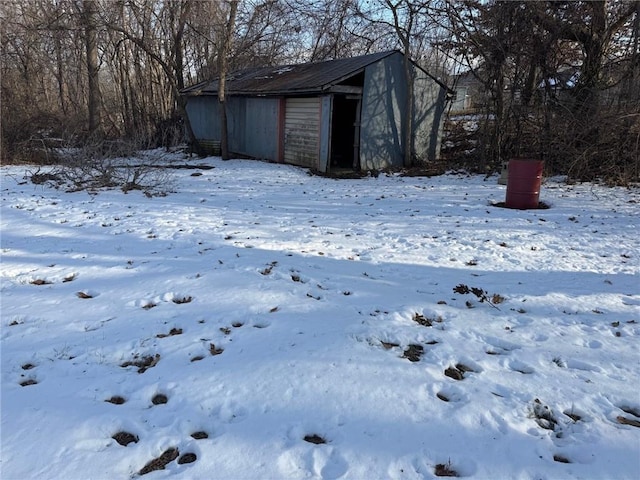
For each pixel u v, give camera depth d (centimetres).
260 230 767
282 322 409
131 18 2353
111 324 413
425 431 270
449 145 1948
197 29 2091
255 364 338
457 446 258
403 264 600
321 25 2295
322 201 1063
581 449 260
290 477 234
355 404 293
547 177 1366
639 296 500
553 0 1374
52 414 283
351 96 1546
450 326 417
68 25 2172
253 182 1352
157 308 446
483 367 347
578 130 1314
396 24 1582
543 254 653
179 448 257
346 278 535
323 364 338
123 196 1091
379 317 426
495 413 288
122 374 333
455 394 310
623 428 281
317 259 608
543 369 346
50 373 335
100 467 241
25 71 2284
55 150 1720
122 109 2623
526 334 406
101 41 2520
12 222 823
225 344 373
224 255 610
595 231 781
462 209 970
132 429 272
